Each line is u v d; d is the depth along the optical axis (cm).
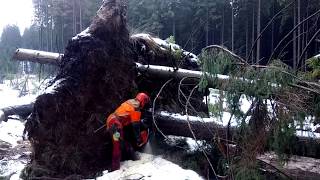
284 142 464
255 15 2723
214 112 520
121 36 645
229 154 525
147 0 2756
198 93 718
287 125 454
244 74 470
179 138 695
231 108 493
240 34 2842
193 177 531
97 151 621
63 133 601
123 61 640
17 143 826
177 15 2745
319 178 502
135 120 586
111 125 582
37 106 593
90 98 616
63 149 602
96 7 3538
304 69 675
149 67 687
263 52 2700
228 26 2867
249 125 487
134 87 658
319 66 749
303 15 2028
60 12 3625
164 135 619
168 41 804
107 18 619
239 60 493
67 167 601
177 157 632
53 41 3884
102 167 612
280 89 460
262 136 476
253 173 471
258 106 479
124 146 600
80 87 607
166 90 700
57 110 594
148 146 652
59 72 624
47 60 772
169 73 676
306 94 484
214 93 552
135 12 2825
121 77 637
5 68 2261
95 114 618
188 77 654
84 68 607
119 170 570
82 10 3547
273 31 2609
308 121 484
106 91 626
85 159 613
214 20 2816
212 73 495
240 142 500
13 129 915
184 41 2748
